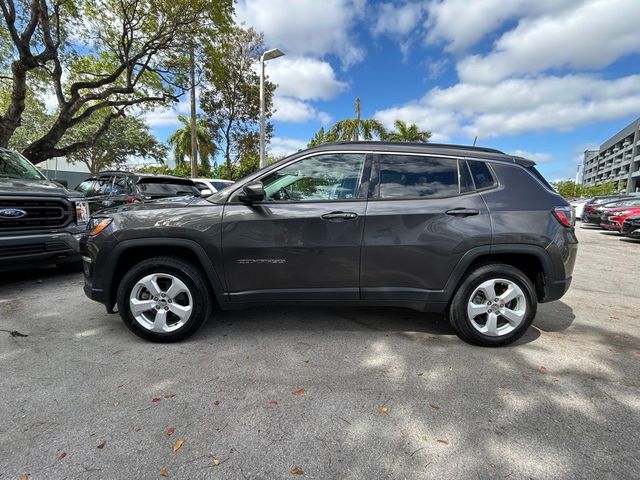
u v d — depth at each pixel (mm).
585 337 3709
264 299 3400
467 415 2418
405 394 2652
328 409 2469
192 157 17297
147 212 3354
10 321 3912
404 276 3338
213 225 3279
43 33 12430
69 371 2898
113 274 3381
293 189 3396
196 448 2096
